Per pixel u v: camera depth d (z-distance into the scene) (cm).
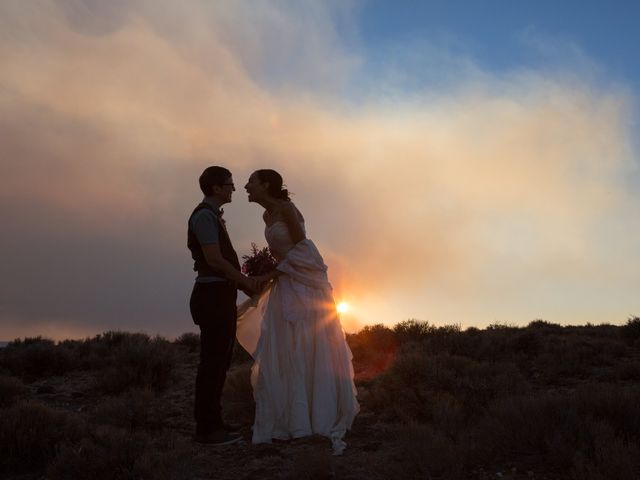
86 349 1295
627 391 561
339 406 627
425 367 751
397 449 545
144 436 563
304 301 632
